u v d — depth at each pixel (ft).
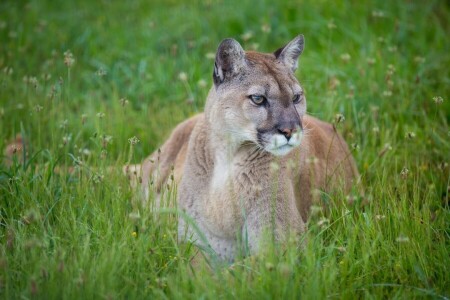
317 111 45.24
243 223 33.27
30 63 54.08
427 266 30.12
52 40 57.93
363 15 57.67
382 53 51.80
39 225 31.58
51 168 36.11
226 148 33.22
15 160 36.42
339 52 53.06
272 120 32.22
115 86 50.31
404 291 28.43
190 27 58.23
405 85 48.01
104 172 35.53
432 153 41.63
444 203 37.47
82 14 63.98
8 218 33.19
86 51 56.85
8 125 44.65
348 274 29.60
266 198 32.78
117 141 43.34
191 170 34.81
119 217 32.22
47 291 26.71
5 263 27.25
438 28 55.67
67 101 44.98
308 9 58.39
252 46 49.01
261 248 29.86
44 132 43.19
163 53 56.13
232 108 32.78
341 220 32.91
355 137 43.09
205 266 30.30
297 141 32.19
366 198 34.88
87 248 28.89
